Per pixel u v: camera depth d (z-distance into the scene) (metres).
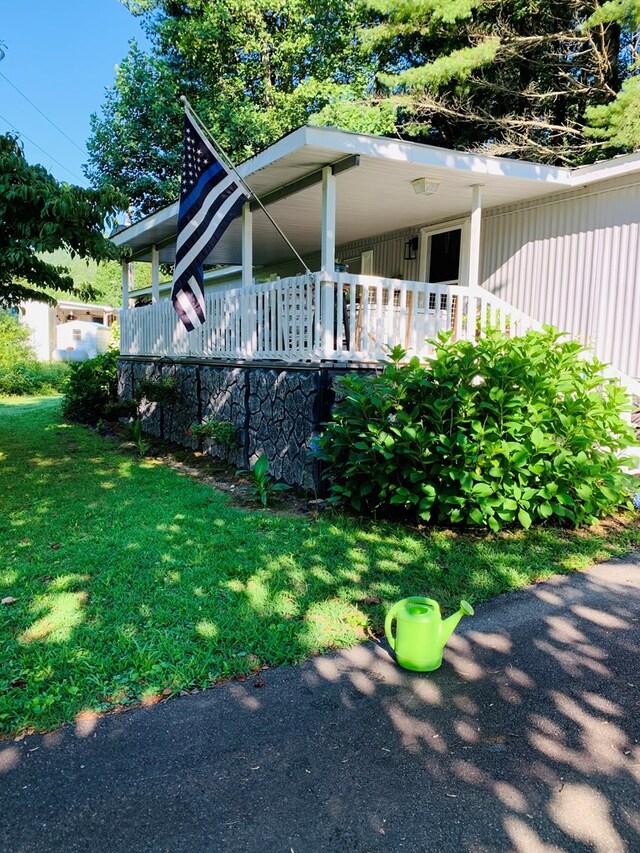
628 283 7.11
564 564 4.24
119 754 2.27
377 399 4.96
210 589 3.68
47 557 4.23
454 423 4.84
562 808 2.01
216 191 6.30
